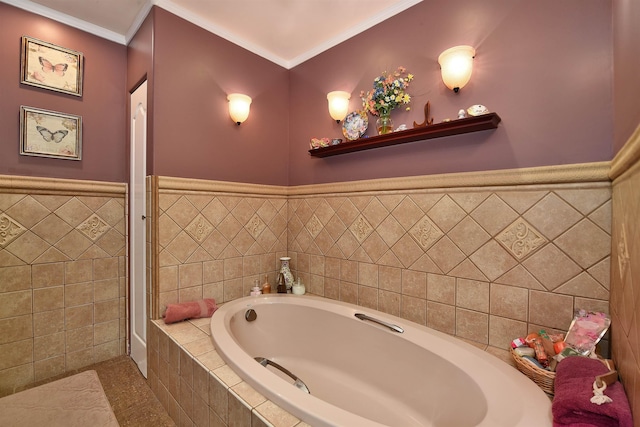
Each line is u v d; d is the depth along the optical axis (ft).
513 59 4.26
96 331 6.32
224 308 5.68
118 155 6.61
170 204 5.61
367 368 5.09
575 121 3.80
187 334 4.88
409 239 5.28
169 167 5.63
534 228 4.06
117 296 6.59
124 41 6.67
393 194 5.52
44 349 5.68
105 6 5.64
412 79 5.36
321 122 6.97
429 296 5.02
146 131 5.69
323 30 6.39
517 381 3.32
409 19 5.41
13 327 5.36
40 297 5.63
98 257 6.32
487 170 4.49
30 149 5.48
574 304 3.77
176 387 4.59
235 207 6.61
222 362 4.00
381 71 5.82
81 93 6.07
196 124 6.01
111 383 5.66
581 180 3.73
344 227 6.32
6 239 5.28
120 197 6.63
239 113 6.43
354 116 6.13
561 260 3.87
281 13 5.85
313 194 7.01
